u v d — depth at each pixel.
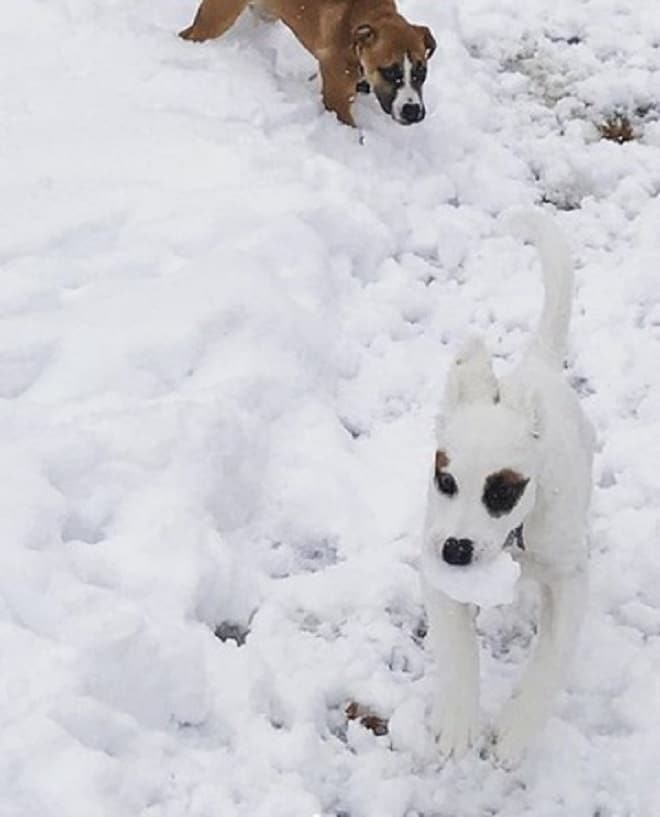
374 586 2.19
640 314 2.71
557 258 2.10
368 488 2.34
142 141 2.84
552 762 1.97
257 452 2.34
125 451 2.21
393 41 2.98
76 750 1.80
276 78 3.17
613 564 2.25
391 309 2.68
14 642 1.89
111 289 2.51
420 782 1.95
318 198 2.77
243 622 2.15
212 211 2.68
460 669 1.88
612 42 3.38
